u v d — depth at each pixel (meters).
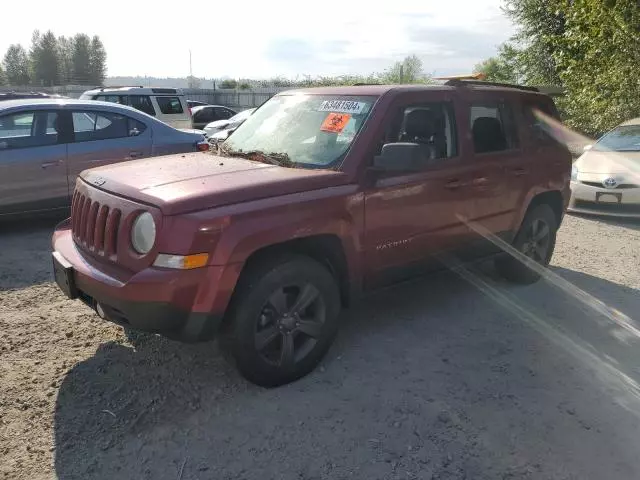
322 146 4.19
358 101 4.37
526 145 5.42
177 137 8.37
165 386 3.67
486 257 5.18
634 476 2.93
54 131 7.39
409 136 4.38
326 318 3.82
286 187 3.59
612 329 4.79
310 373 3.87
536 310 5.16
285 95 5.07
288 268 3.56
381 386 3.73
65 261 3.69
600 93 15.21
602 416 3.46
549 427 3.33
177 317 3.23
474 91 4.98
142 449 3.05
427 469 2.94
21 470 2.85
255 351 3.51
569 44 17.00
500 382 3.83
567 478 2.90
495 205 5.05
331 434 3.21
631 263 6.84
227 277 3.26
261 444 3.11
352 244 3.92
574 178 9.69
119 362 3.96
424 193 4.34
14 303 4.95
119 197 3.47
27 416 3.30
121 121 7.95
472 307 5.17
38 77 84.69
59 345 4.19
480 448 3.12
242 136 4.90
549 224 5.85
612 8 14.08
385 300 5.29
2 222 7.55
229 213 3.27
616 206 9.23
